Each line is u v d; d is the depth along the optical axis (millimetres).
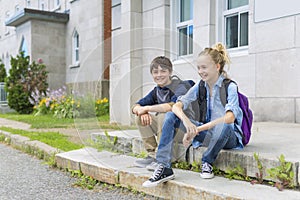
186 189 2326
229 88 2520
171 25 6348
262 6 5004
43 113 9805
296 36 4637
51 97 9648
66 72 12633
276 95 4883
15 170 3557
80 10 11758
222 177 2502
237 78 5371
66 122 7609
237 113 2473
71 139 5051
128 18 6684
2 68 14703
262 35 5023
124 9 6801
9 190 2855
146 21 6672
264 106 5020
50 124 7219
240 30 5500
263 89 5031
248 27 5270
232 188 2221
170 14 6363
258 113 5090
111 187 2871
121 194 2697
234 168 2504
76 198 2625
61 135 5477
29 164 3850
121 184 2834
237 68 5367
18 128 6680
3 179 3201
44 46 12273
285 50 4762
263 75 5023
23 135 5438
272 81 4926
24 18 12211
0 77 14453
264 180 2344
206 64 2521
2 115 10367
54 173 3410
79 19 11805
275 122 4824
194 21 5945
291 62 4703
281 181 2213
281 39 4805
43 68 11172
